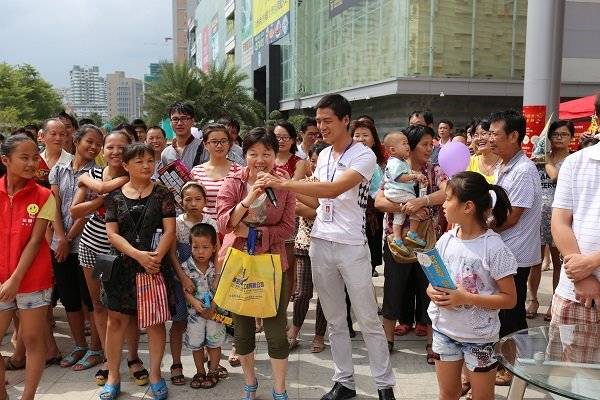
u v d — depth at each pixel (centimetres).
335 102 319
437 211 415
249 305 315
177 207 408
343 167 322
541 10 795
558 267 521
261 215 322
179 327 377
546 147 520
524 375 199
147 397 358
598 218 238
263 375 390
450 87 1811
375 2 2033
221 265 331
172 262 365
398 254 394
